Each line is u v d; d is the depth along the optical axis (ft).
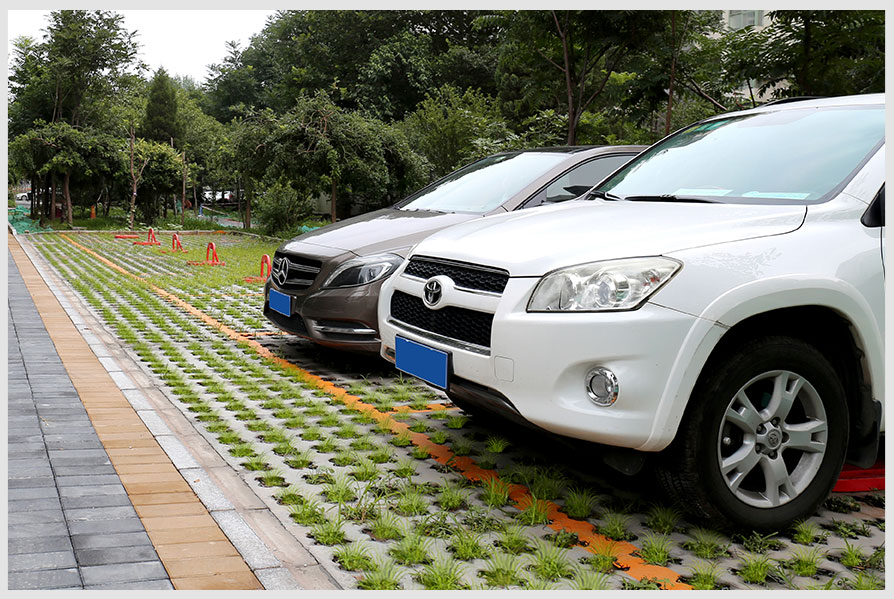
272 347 23.72
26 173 133.18
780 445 10.32
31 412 15.31
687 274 9.73
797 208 11.05
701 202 12.26
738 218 10.82
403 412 16.35
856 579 8.97
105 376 18.79
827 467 10.61
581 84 49.01
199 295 36.42
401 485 11.80
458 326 11.71
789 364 10.18
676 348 9.52
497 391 10.79
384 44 158.81
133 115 162.91
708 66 43.73
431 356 11.98
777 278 9.93
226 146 98.22
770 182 12.27
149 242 82.79
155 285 40.24
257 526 10.12
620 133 69.51
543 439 14.51
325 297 19.26
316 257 19.80
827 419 10.53
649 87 45.34
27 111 158.51
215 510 10.60
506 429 15.10
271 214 88.58
